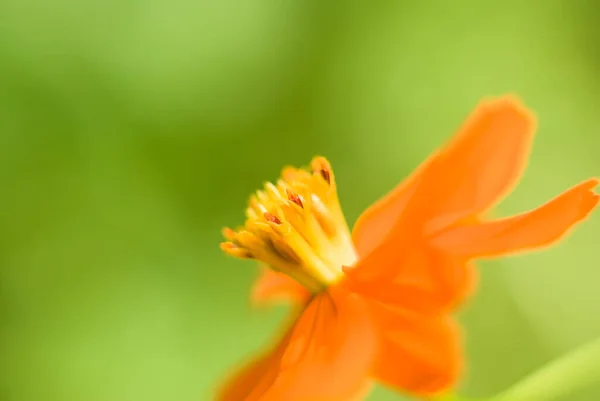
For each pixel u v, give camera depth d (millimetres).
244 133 362
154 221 347
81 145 345
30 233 341
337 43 377
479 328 338
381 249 237
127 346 332
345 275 241
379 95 375
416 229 237
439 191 241
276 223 245
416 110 372
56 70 343
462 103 371
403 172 366
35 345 333
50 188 343
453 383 228
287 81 367
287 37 369
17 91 338
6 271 337
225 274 342
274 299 267
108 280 339
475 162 243
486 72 374
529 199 358
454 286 228
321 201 246
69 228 342
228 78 359
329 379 220
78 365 331
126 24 351
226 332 335
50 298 337
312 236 244
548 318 336
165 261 343
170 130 353
